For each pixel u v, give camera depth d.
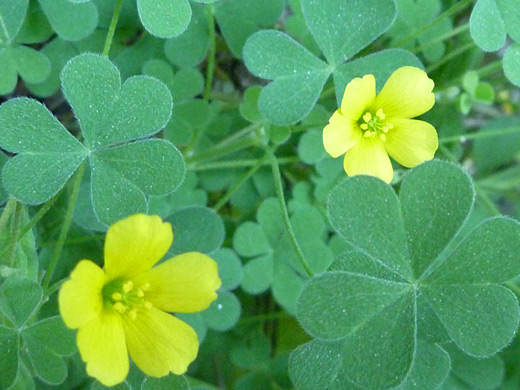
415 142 0.07
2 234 0.07
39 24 0.08
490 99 0.09
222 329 0.08
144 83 0.06
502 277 0.06
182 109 0.08
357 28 0.07
